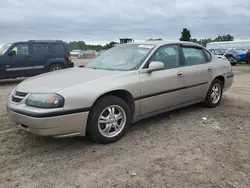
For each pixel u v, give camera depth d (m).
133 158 3.34
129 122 4.05
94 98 3.52
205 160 3.29
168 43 4.85
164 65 4.58
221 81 5.99
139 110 4.16
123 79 3.91
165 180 2.83
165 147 3.68
